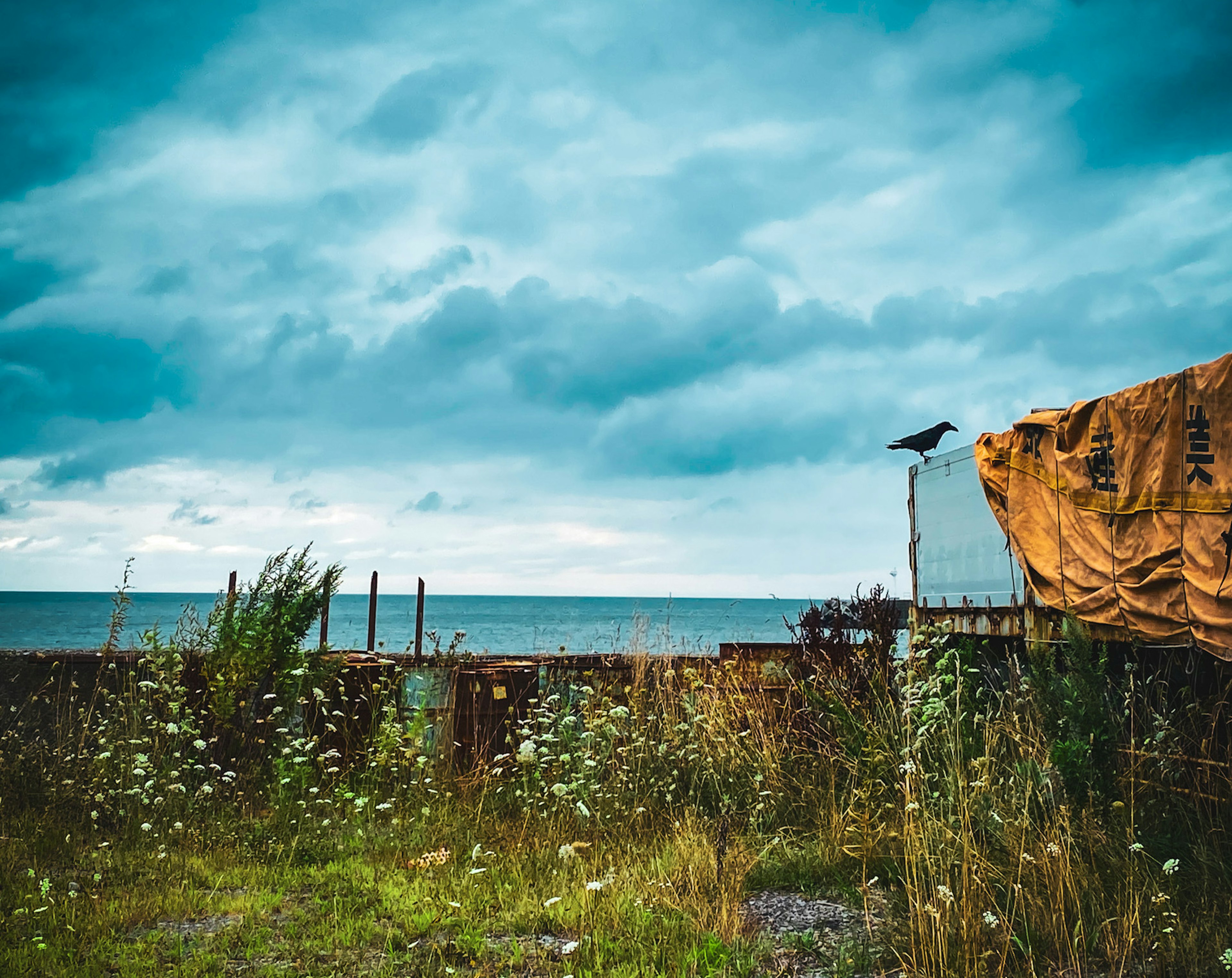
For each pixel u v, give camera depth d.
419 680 9.79
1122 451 6.68
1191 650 6.32
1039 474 7.77
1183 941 4.56
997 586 8.59
